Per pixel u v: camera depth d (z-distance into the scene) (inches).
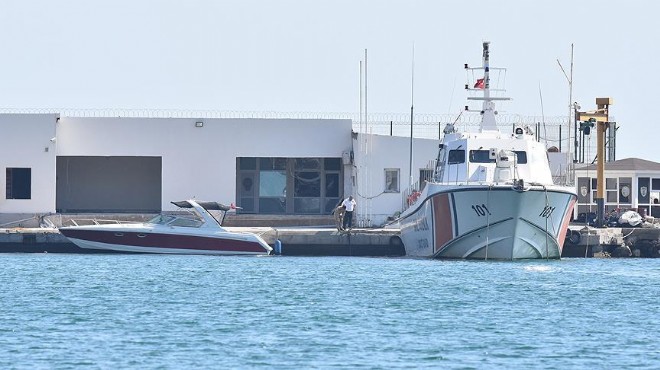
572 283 7081.7
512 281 7130.9
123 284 6948.8
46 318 5698.8
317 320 5674.2
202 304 6166.3
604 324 5620.1
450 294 6555.1
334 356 4845.0
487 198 7795.3
